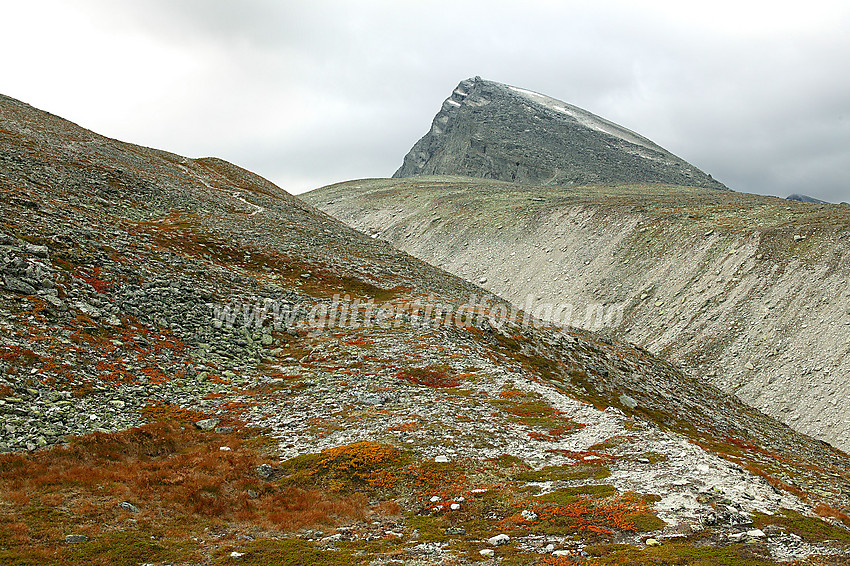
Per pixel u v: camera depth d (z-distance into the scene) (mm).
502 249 153750
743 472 23234
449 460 24750
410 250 178875
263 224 88438
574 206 157375
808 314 82938
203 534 17422
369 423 29594
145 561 14977
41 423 23812
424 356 45219
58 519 16734
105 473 20891
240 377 37750
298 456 25078
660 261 116625
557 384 50562
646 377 62094
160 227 70562
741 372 81188
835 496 31594
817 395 70500
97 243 50031
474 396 36281
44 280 37469
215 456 24312
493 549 15953
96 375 30672
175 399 31844
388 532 18000
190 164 123812
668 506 18406
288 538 17469
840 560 14180
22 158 75625
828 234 95875
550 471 23562
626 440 27516
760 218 121188
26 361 28297
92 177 81000
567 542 16141
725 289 98188
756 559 14078
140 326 39375
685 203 155000
